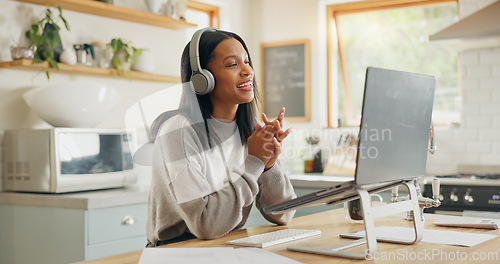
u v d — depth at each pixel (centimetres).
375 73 131
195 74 166
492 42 379
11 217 309
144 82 399
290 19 489
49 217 289
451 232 170
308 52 479
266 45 497
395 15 465
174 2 403
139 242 300
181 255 130
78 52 345
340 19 486
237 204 158
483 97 412
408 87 144
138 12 372
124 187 329
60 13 334
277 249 144
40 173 297
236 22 489
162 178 162
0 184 321
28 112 337
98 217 278
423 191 354
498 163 408
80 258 274
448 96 450
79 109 318
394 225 186
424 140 158
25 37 332
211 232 155
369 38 478
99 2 347
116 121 381
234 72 167
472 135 416
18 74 331
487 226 177
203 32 171
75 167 299
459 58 443
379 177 139
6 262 311
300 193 397
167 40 425
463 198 342
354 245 147
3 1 322
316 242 154
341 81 491
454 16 446
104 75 365
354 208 186
